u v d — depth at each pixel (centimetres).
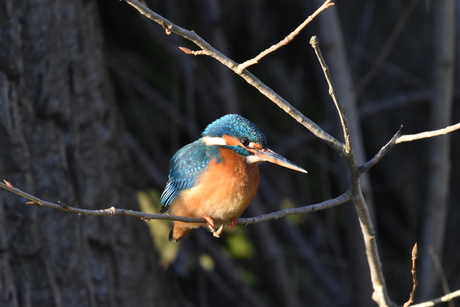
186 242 1179
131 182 934
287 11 1421
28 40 782
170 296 995
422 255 1141
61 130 808
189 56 1098
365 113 1322
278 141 1302
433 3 1138
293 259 1361
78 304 777
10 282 717
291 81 1409
